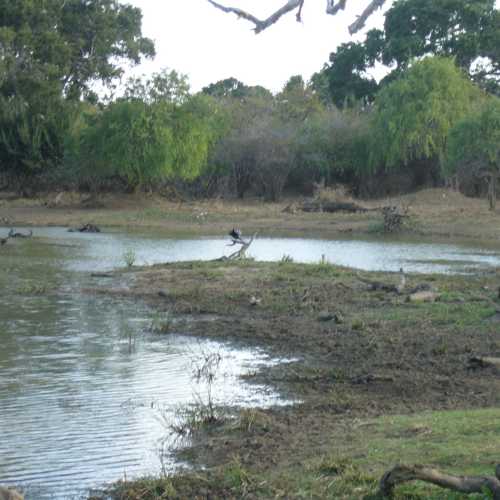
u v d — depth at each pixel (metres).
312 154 64.56
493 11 75.25
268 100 77.50
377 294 20.91
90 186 61.94
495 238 41.19
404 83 61.75
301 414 11.16
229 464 9.06
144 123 57.59
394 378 13.02
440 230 43.88
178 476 8.68
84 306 20.28
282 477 8.40
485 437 9.05
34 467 9.30
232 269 25.84
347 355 14.86
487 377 13.05
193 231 46.00
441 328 16.86
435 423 9.84
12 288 23.08
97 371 13.71
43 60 65.44
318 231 45.78
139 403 11.82
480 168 53.00
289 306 19.73
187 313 19.42
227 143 64.75
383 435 9.62
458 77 62.09
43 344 15.81
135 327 17.59
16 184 64.62
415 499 7.29
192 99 60.31
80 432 10.48
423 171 65.38
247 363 14.38
